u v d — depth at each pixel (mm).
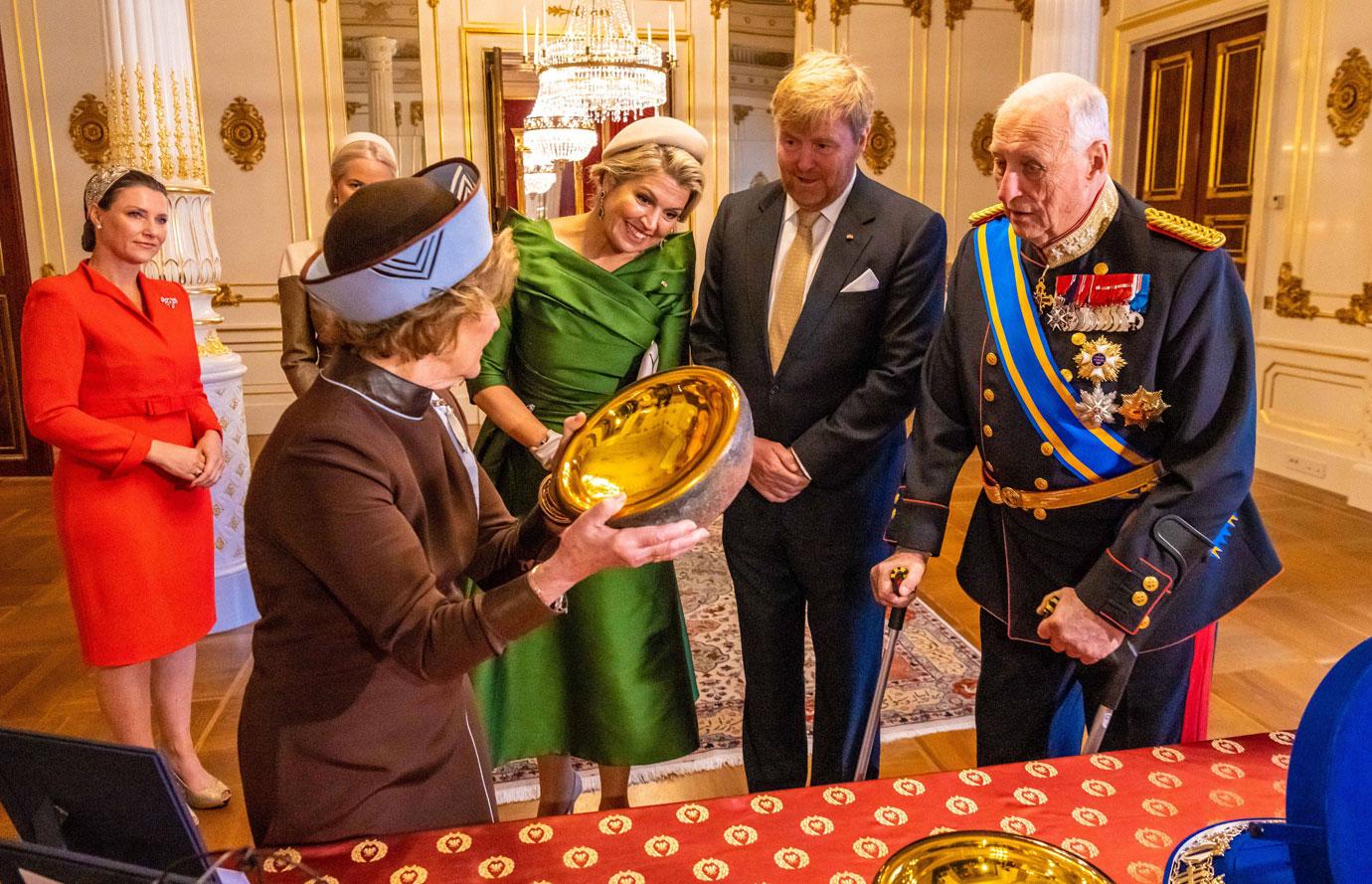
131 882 703
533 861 953
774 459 1870
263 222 6305
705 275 2062
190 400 2275
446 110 6441
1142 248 1369
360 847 975
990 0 7066
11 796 828
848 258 1842
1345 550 4164
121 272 2184
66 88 5645
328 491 961
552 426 1943
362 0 6219
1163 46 6512
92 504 2086
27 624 3469
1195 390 1354
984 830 977
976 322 1533
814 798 1058
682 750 2039
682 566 4098
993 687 1651
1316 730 723
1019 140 1341
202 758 2557
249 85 6160
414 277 937
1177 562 1333
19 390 5641
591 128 6367
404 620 958
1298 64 5332
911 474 1643
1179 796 1059
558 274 1884
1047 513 1499
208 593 2293
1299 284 5379
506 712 1973
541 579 923
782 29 6824
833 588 1945
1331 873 681
